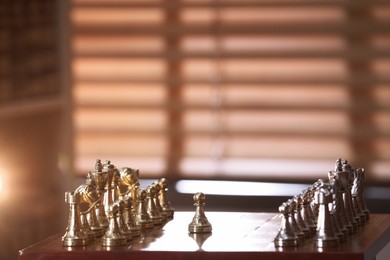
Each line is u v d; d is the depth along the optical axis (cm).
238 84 684
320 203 300
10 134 617
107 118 699
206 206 671
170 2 690
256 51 681
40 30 650
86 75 698
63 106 673
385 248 374
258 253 291
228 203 668
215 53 686
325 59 673
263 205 664
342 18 670
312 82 675
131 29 696
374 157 670
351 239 311
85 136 698
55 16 668
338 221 310
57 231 657
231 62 684
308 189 328
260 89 682
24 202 623
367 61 670
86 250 300
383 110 669
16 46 623
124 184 350
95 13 695
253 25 680
